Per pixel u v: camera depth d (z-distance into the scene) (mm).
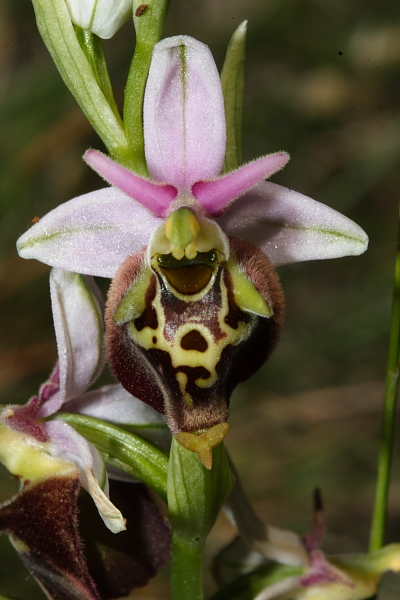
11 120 288
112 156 188
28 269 284
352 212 353
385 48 377
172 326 180
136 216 183
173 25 392
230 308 180
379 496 205
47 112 288
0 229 285
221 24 393
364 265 341
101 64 189
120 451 191
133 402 194
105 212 183
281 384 305
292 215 184
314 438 288
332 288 340
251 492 275
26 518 185
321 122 373
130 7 188
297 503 274
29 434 188
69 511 186
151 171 183
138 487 195
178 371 179
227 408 179
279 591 200
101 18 187
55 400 191
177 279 181
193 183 182
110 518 181
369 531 285
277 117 374
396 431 307
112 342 180
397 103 373
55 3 188
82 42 189
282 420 291
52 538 184
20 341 281
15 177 287
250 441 285
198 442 177
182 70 181
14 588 250
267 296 179
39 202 293
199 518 187
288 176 368
